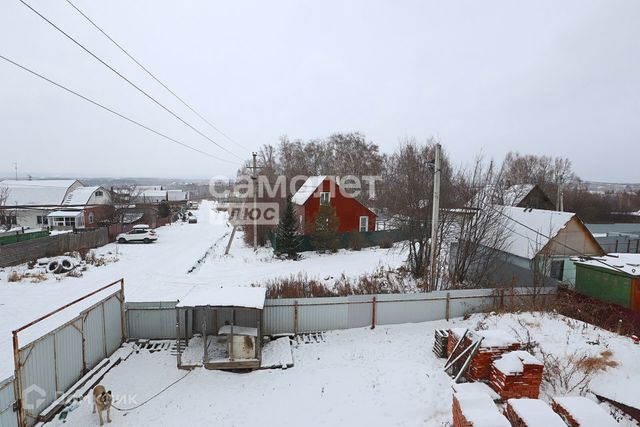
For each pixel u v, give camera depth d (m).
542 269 16.11
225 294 11.93
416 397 8.95
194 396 9.69
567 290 14.86
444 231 19.02
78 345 10.08
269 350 11.98
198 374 10.73
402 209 21.44
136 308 12.77
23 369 7.95
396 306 13.84
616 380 8.93
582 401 6.86
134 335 12.85
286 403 9.25
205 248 31.50
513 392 8.13
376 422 8.13
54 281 19.91
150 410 9.07
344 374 10.48
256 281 20.11
